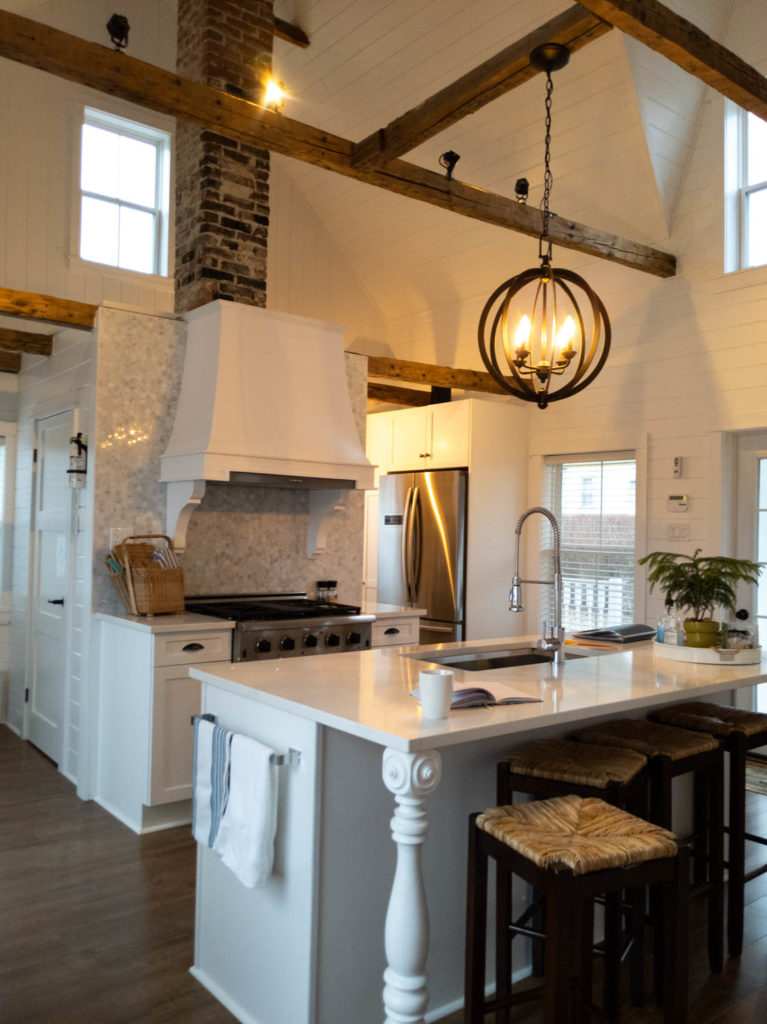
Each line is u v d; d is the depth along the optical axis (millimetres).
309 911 1953
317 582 4773
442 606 5863
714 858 2471
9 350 5051
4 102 5375
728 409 4844
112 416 3949
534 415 6090
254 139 3480
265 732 2188
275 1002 2055
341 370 4387
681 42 2969
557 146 5121
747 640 3027
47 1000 2211
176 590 3807
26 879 2971
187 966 2418
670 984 1802
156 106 3240
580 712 2102
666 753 2375
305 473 4016
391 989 1807
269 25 4527
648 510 5266
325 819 1980
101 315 3914
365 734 1829
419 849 1812
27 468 5059
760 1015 2207
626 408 5406
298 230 6832
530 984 2379
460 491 5801
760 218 4840
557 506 5996
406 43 5176
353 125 5965
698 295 5008
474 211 4215
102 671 3863
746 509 4891
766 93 3295
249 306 4051
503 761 2277
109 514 3939
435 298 6836
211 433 3748
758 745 2682
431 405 6184
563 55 3037
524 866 1729
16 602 5195
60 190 5590
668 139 4875
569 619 5848
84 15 5551
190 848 3297
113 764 3730
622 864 1694
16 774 4234
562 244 4570
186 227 4371
